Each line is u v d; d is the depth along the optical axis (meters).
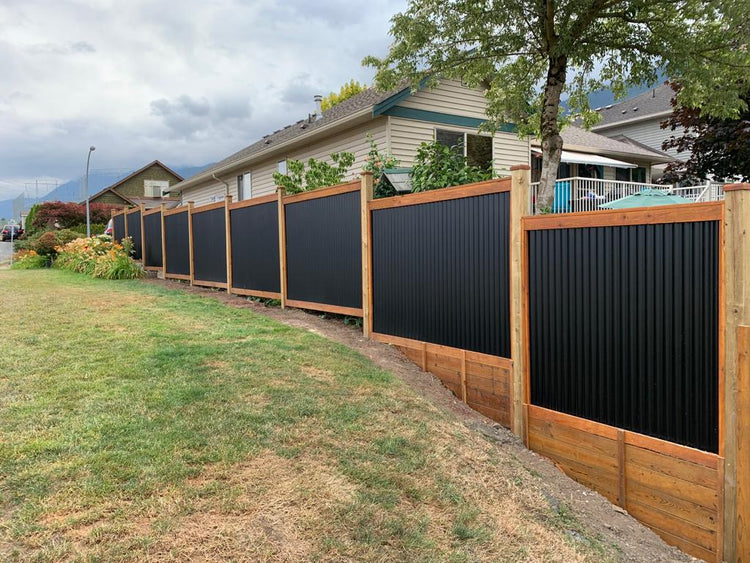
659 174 21.92
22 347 5.09
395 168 9.39
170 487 2.63
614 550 3.06
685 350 3.34
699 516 3.27
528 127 10.93
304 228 7.71
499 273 4.73
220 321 6.82
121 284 11.01
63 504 2.43
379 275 6.31
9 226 45.19
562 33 8.09
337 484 2.86
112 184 46.75
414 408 4.16
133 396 3.80
